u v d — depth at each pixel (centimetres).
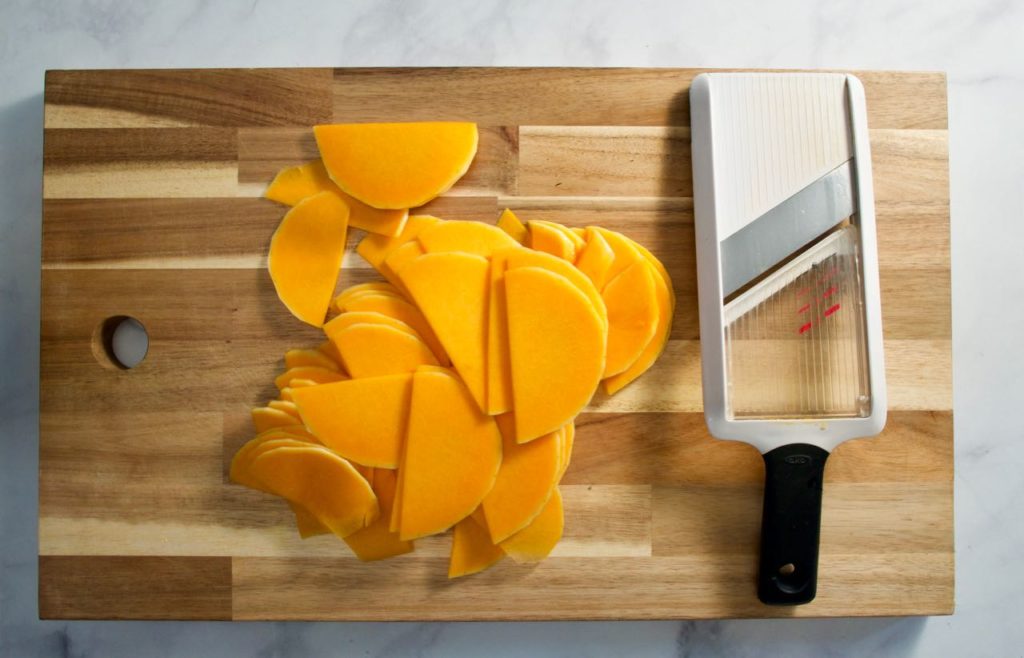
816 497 81
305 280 86
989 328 94
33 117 94
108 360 88
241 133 87
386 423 83
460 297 83
